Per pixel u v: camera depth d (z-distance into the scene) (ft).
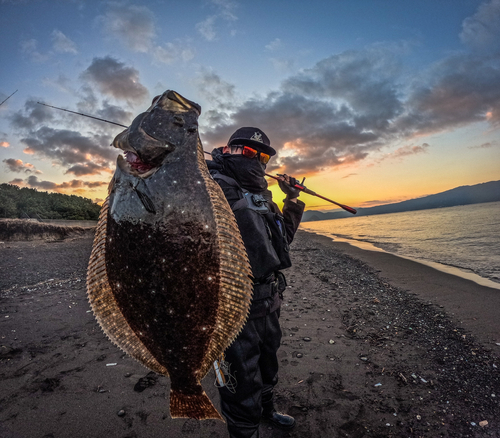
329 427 5.12
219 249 2.63
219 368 3.47
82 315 10.42
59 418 5.27
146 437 4.88
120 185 2.61
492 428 4.98
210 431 5.02
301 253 27.63
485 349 7.66
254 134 3.93
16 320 9.95
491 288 13.29
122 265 2.59
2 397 5.84
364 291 13.78
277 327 4.10
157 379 6.49
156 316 2.59
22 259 22.07
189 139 2.66
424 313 10.58
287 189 4.56
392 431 5.00
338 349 7.95
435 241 33.19
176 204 2.51
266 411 5.02
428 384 6.30
